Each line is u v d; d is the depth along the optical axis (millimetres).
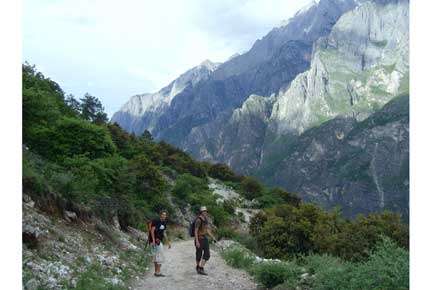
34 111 24906
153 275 11609
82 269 9203
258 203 100812
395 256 6770
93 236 13445
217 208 66125
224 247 25109
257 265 11625
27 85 28797
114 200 22297
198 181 85812
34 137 24578
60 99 50125
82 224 13859
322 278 7887
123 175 25609
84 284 7867
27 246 8531
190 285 9844
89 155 29125
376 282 6398
